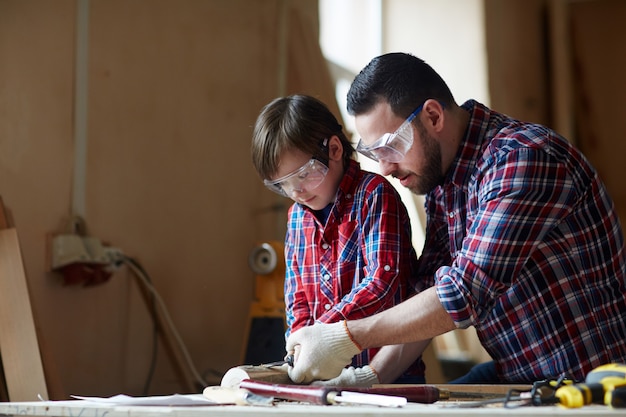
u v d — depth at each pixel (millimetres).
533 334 1818
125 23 3275
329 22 5250
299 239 2197
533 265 1800
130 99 3283
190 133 3574
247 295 3848
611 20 6199
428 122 1825
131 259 3213
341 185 2102
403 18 5480
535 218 1673
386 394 1485
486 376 2125
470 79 5457
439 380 3654
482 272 1636
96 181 3111
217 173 3711
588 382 1360
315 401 1426
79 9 3076
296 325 2152
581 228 1794
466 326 1625
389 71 1818
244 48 3898
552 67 6043
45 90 2936
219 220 3711
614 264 1844
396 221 2037
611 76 6176
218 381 3553
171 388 3393
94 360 3068
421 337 1634
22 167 2838
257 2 3994
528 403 1364
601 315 1812
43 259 2885
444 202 1957
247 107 3900
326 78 4285
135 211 3281
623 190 6090
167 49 3477
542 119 5992
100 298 3102
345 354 1628
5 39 2805
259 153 2061
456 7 5512
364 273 2059
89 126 3090
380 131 1817
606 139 6148
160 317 3346
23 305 2543
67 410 1336
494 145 1770
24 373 2500
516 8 5840
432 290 1640
